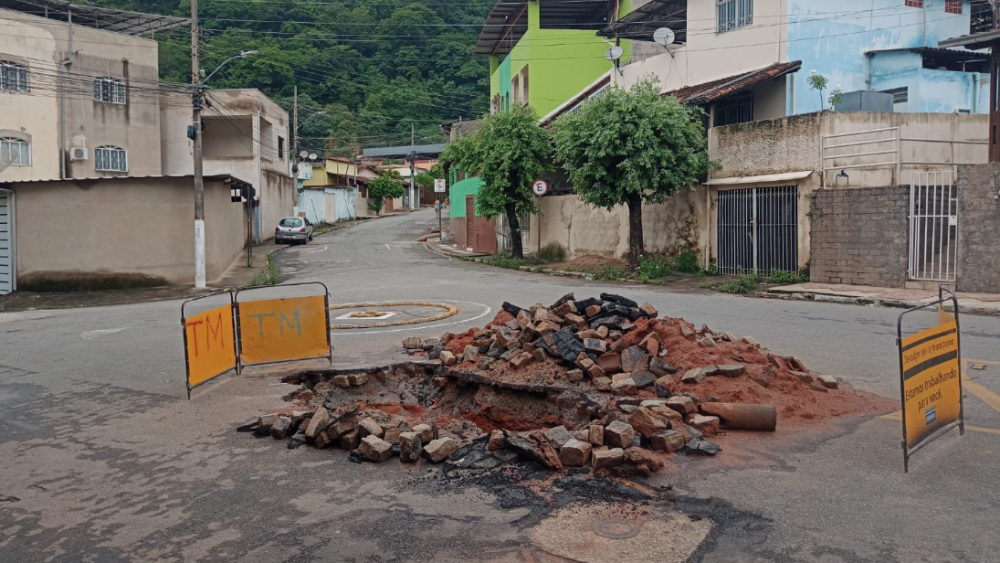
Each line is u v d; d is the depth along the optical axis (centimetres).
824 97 2081
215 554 405
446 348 903
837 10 2095
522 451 526
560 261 2612
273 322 851
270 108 3978
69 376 909
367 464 548
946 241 1495
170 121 3716
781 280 1716
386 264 2683
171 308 1709
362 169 6384
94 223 2134
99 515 468
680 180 1883
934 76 2162
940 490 460
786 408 631
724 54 2234
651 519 428
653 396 652
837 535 399
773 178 1772
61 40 3159
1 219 2144
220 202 2455
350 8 6131
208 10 4988
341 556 396
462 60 6138
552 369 748
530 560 383
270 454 579
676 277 1991
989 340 973
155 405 736
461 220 3462
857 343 966
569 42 3388
